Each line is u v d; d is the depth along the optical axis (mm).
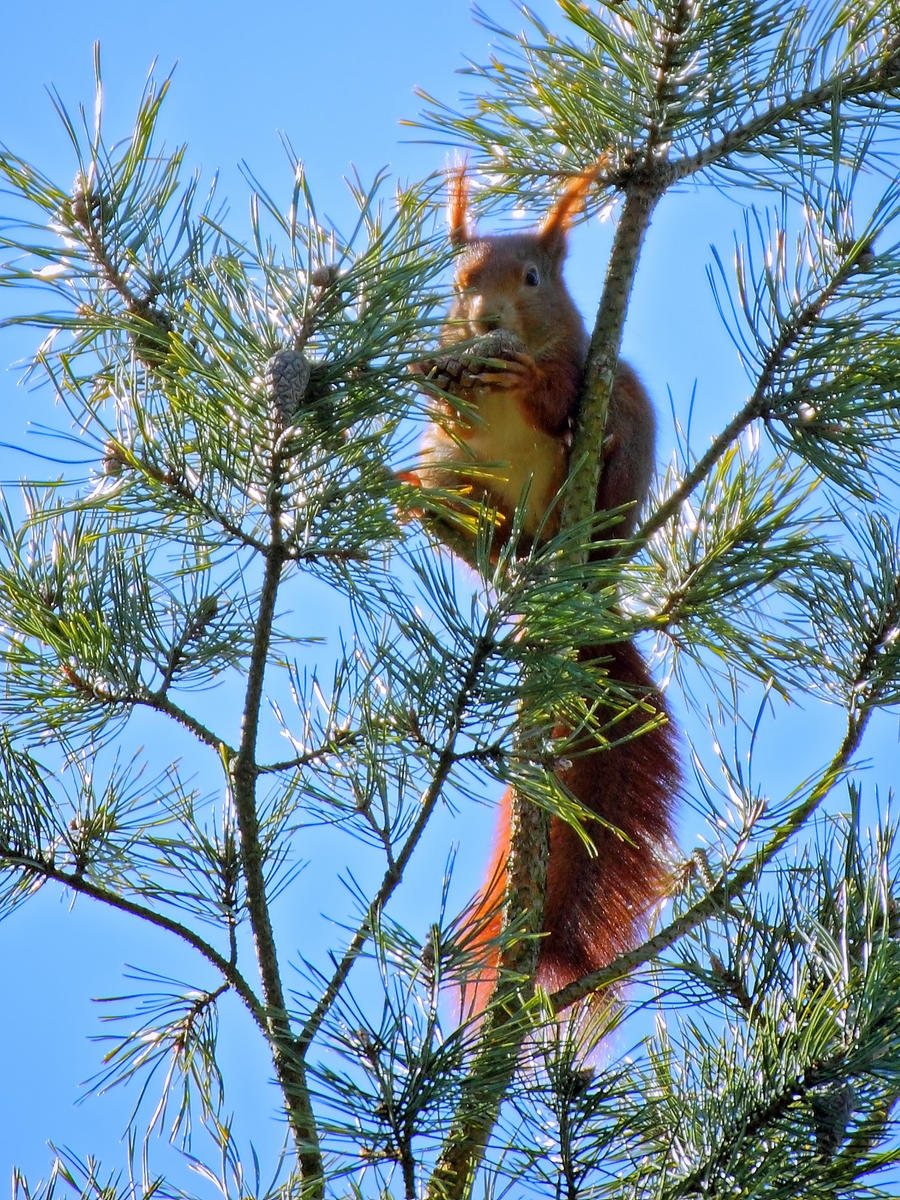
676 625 6469
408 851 4746
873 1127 4301
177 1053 5352
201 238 5059
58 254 4832
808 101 6988
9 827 5082
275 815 5324
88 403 4676
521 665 4645
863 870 4711
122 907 4988
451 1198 4441
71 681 5270
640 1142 4336
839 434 6062
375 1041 4129
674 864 6734
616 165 7203
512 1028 4441
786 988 4590
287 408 4203
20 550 5453
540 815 5832
